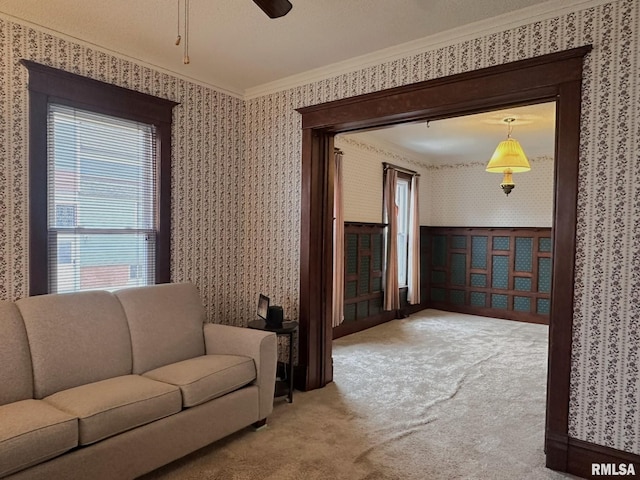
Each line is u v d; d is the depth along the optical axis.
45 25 2.79
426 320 6.81
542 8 2.51
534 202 6.88
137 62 3.32
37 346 2.37
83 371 2.50
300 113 3.71
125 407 2.15
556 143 2.50
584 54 2.38
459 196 7.62
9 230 2.69
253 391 2.84
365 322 6.12
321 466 2.46
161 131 3.49
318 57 3.31
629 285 2.29
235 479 2.32
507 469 2.48
